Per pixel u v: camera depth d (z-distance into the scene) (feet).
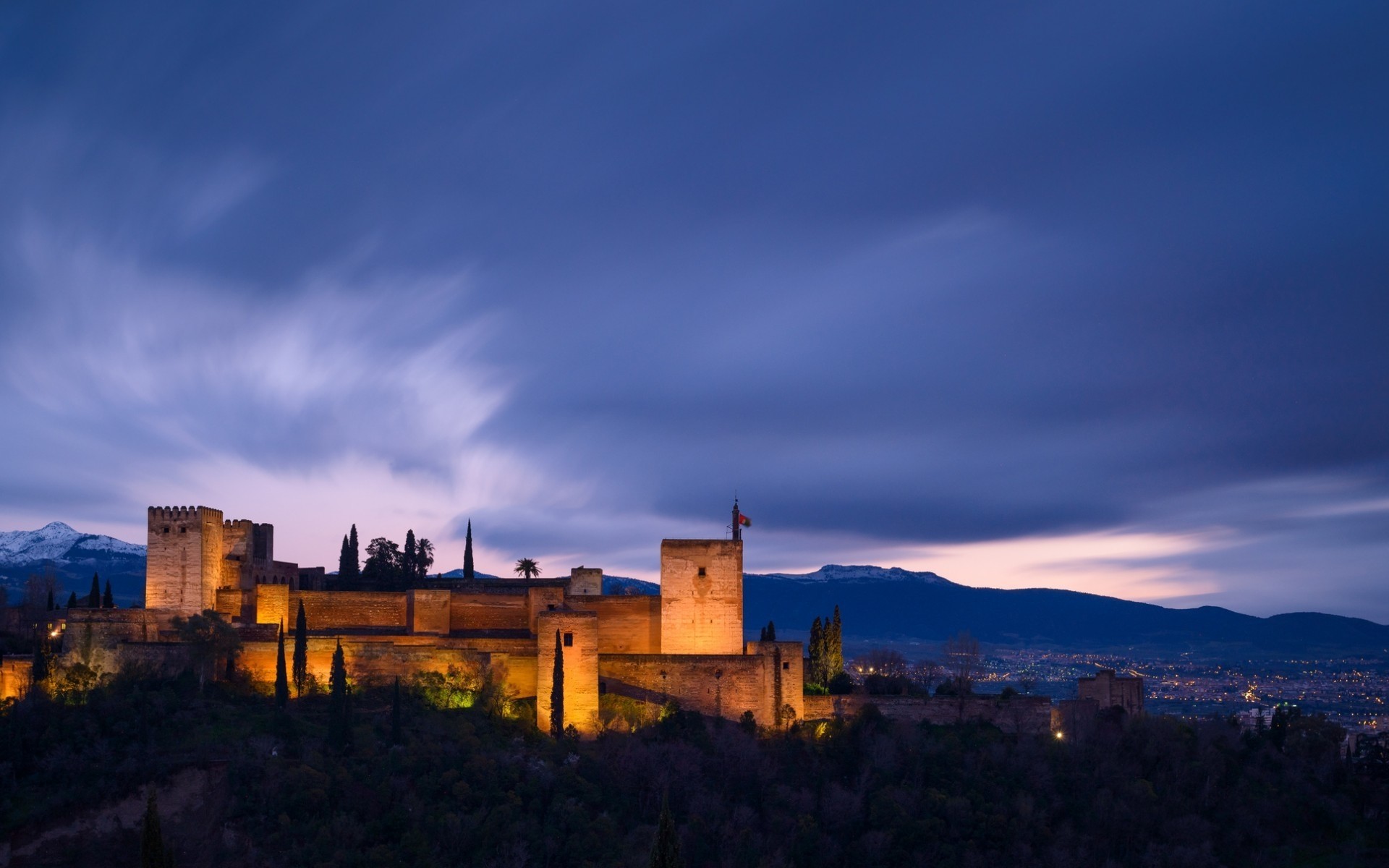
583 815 403.34
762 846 415.23
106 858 387.75
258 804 394.32
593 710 459.73
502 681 474.90
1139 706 579.07
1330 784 545.85
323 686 469.98
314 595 526.16
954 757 481.46
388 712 453.99
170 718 428.56
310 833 385.29
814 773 466.70
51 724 421.18
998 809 452.35
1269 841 488.44
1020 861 434.30
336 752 417.90
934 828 438.40
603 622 514.68
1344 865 477.36
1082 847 448.24
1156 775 508.94
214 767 406.62
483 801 404.98
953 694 556.51
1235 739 560.20
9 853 384.27
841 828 438.81
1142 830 468.34
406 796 403.75
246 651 474.49
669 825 287.89
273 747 418.31
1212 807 499.10
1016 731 517.96
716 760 450.30
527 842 391.65
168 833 391.86
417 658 477.36
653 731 463.83
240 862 379.96
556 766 428.97
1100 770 492.13
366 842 385.50
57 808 391.45
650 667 487.61
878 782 464.24
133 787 398.42
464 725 439.63
